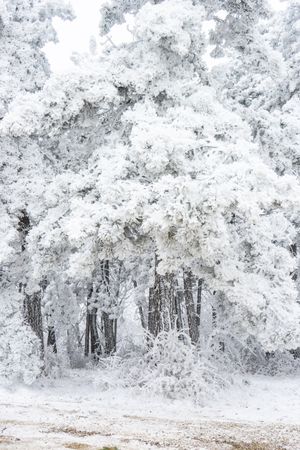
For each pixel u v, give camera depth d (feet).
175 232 33.06
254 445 24.36
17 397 39.29
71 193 38.88
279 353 71.10
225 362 51.39
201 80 44.62
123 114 39.32
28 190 43.62
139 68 40.68
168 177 31.99
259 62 47.52
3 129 38.09
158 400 39.32
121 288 89.10
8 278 45.96
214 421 32.45
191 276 56.13
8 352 42.60
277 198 32.68
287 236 56.75
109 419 30.83
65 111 38.65
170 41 40.24
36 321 49.08
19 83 47.93
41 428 26.04
